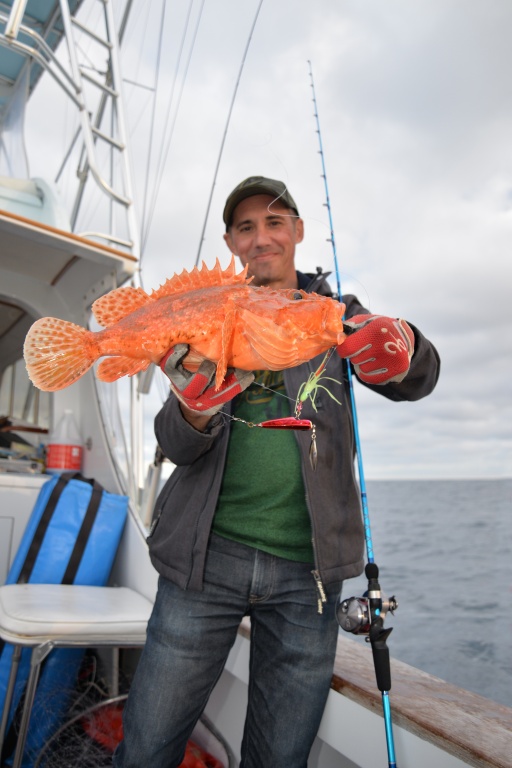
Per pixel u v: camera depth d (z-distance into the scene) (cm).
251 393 172
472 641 380
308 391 131
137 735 153
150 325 117
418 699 153
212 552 162
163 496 180
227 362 113
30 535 270
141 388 300
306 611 158
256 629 170
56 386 119
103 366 125
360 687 158
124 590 262
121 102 369
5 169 444
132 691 160
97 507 279
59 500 275
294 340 103
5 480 304
